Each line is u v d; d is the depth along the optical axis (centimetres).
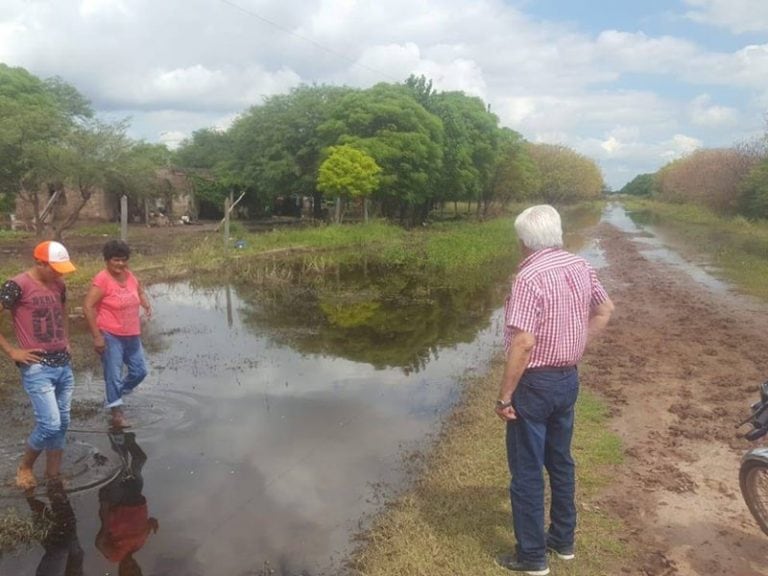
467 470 485
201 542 399
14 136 1989
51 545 393
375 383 733
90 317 574
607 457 513
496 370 776
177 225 3634
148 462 511
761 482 400
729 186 3747
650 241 2841
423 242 2633
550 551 378
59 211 3350
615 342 920
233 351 877
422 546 384
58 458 477
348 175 2902
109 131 2270
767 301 1284
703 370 776
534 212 343
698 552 385
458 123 3741
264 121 3881
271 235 2530
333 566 374
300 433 575
